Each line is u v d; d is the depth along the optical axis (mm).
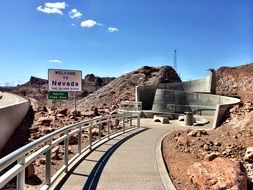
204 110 34750
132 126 23938
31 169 9398
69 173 9312
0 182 4539
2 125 16234
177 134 18281
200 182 8727
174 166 11703
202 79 39750
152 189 8117
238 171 8320
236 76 62812
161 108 35062
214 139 16219
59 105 60844
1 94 73875
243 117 18594
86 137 17031
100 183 8469
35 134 18797
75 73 31672
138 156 12094
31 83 153125
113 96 59312
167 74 66438
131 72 68188
